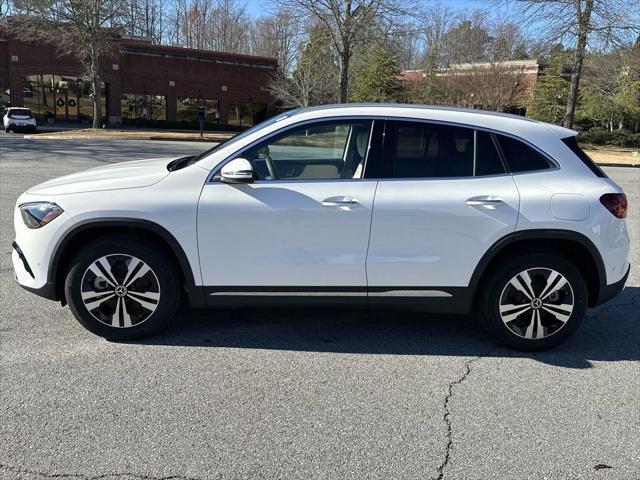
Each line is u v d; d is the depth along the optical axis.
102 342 3.99
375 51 33.44
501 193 3.82
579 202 3.84
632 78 32.97
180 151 20.86
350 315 4.72
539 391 3.51
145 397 3.29
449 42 54.78
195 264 3.84
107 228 3.89
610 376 3.73
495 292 3.97
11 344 3.91
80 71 39.44
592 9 24.16
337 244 3.82
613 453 2.89
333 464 2.74
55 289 3.90
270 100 45.44
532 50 26.44
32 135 29.45
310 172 4.02
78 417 3.06
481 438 2.99
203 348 3.97
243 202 3.78
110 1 32.78
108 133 30.34
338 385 3.51
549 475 2.70
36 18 31.41
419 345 4.16
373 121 3.91
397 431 3.03
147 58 41.00
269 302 3.94
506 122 3.98
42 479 2.56
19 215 3.96
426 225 3.81
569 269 3.92
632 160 23.80
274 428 3.02
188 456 2.76
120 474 2.62
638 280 5.87
